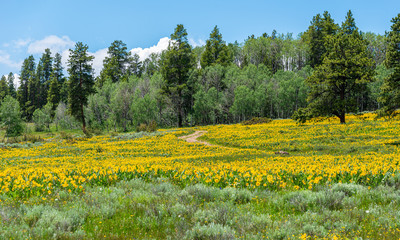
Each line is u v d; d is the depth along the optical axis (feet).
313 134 117.50
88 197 20.40
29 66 477.36
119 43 420.36
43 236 13.00
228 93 290.56
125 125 277.44
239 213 16.55
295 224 14.67
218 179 26.73
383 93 99.81
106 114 297.94
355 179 25.93
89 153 98.48
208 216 15.74
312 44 336.70
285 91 280.72
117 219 16.14
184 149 103.04
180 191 23.16
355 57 152.15
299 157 62.80
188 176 29.58
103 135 189.67
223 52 380.58
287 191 24.66
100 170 30.78
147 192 22.98
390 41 97.86
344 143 92.17
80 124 282.56
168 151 98.73
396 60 96.94
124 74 422.00
